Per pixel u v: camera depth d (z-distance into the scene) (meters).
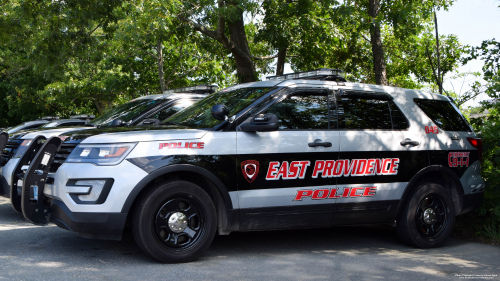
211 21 14.95
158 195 4.26
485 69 8.51
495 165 6.53
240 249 5.18
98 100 30.44
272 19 13.91
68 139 4.59
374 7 11.87
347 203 5.07
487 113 7.39
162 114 7.77
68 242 5.16
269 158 4.72
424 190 5.48
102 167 4.17
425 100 5.82
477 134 6.64
